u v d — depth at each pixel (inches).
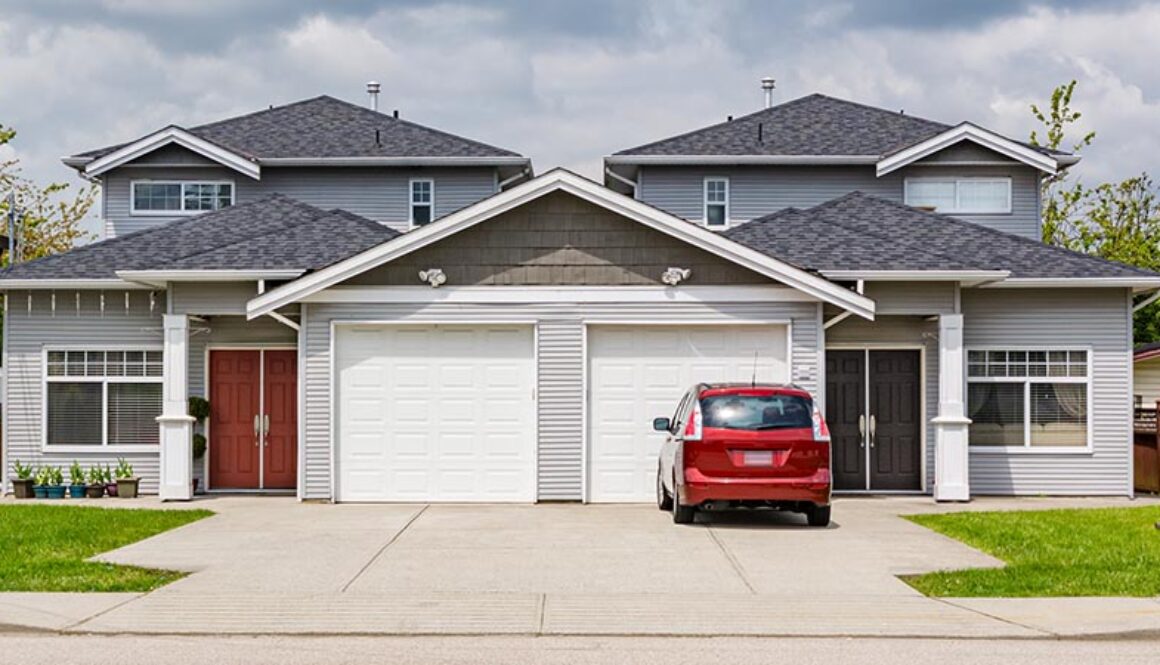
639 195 1071.6
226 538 579.5
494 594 441.4
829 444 605.0
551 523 636.7
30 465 831.7
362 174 1080.2
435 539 577.0
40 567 490.6
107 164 1031.6
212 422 830.5
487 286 743.1
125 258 832.3
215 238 858.1
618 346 746.8
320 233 849.5
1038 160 1024.2
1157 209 1699.1
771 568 496.4
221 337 828.0
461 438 745.0
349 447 746.8
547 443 740.0
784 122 1130.0
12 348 836.0
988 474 810.8
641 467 742.5
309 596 436.8
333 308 745.6
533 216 746.2
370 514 679.7
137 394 836.0
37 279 811.4
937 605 422.3
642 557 523.2
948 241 831.7
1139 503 760.3
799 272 729.6
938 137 1019.3
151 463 832.3
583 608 415.8
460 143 1103.0
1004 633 377.1
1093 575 472.7
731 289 740.0
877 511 696.4
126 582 462.9
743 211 1065.5
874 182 1059.3
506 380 747.4
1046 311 816.3
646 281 742.5
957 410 754.2
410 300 743.1
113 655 346.6
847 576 478.9
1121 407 811.4
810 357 739.4
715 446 597.9
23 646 360.5
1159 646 365.4
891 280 760.3
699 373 744.3
